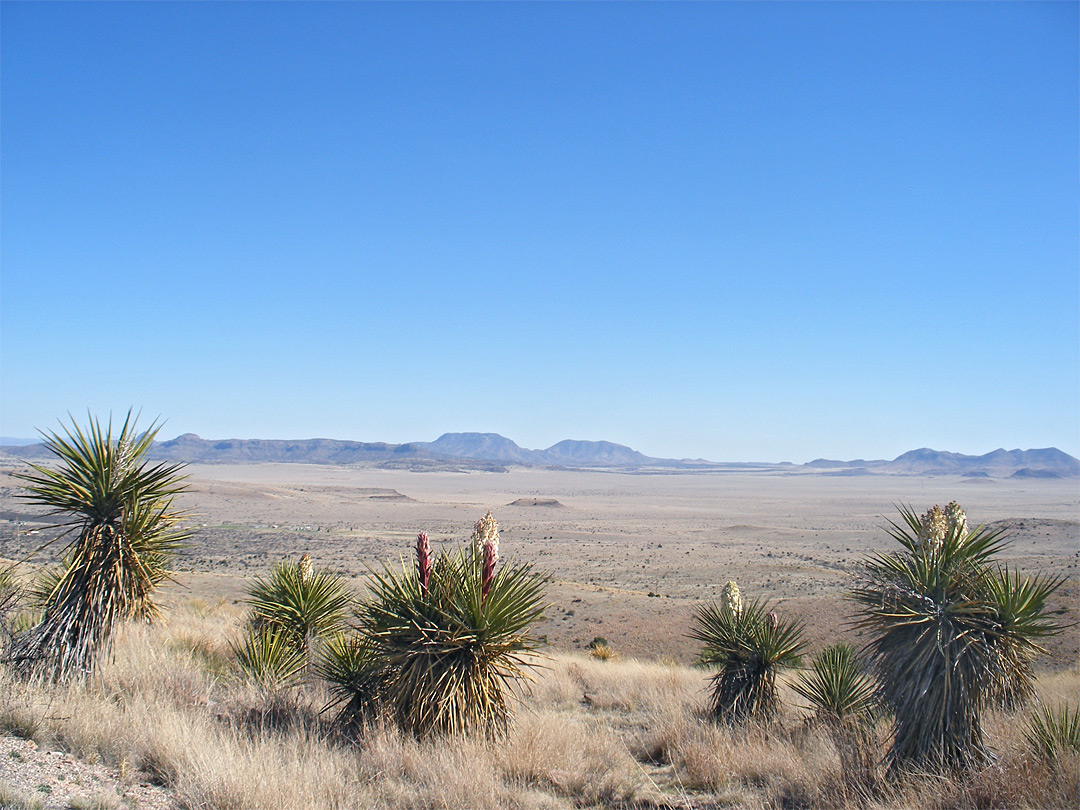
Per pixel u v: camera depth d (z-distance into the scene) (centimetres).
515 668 925
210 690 992
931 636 751
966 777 693
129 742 723
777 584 5562
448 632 867
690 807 743
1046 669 1978
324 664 996
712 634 1217
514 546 10462
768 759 884
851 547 10869
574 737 945
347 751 810
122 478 971
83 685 862
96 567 932
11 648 902
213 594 3269
